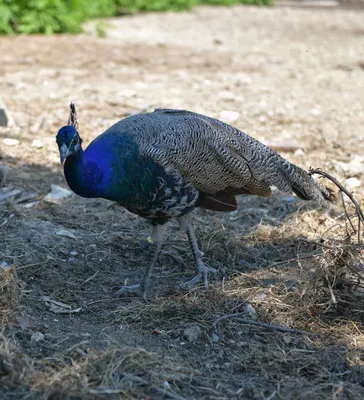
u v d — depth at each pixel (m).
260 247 3.65
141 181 3.14
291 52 7.63
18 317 3.07
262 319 3.19
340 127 5.00
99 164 3.08
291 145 4.57
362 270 3.31
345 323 3.18
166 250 3.59
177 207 3.24
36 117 4.89
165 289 3.35
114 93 5.44
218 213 3.88
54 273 3.38
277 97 5.64
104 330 3.09
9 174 4.14
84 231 3.69
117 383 2.81
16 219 3.67
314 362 2.99
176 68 6.48
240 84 6.00
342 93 5.88
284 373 2.95
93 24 8.59
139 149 3.13
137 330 3.10
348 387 2.90
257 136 4.75
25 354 2.89
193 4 11.11
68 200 3.94
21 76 5.78
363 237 3.62
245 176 3.32
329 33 9.16
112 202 3.93
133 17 9.73
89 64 6.41
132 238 3.65
